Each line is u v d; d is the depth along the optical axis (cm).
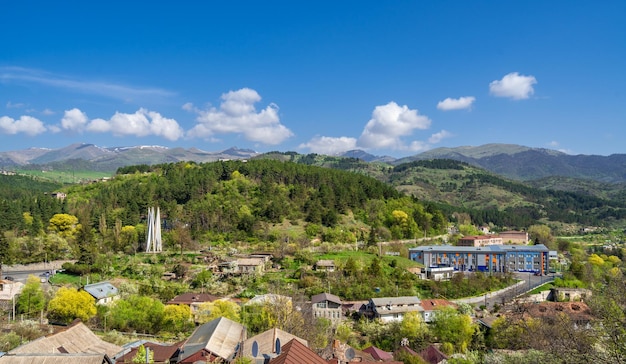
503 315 10219
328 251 16788
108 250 16375
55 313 9206
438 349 8688
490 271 17175
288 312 8312
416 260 17750
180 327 9356
